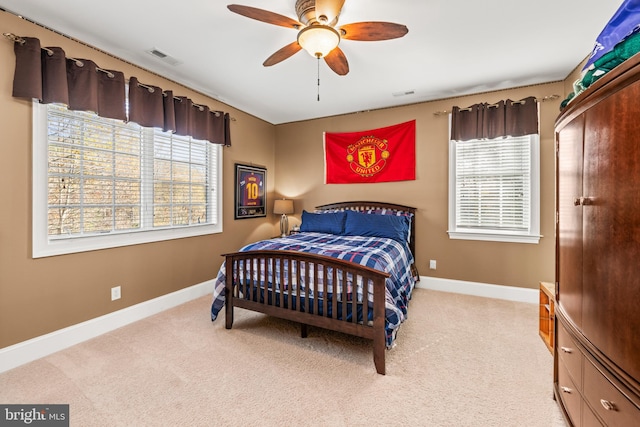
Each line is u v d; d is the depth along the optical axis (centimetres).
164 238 303
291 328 258
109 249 256
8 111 197
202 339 237
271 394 169
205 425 146
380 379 184
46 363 202
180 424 147
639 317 90
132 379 183
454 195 358
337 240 310
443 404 161
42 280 214
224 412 155
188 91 327
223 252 378
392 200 396
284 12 200
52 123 222
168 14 202
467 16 202
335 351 218
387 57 261
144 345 227
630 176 94
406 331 251
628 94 94
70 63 223
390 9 195
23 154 205
